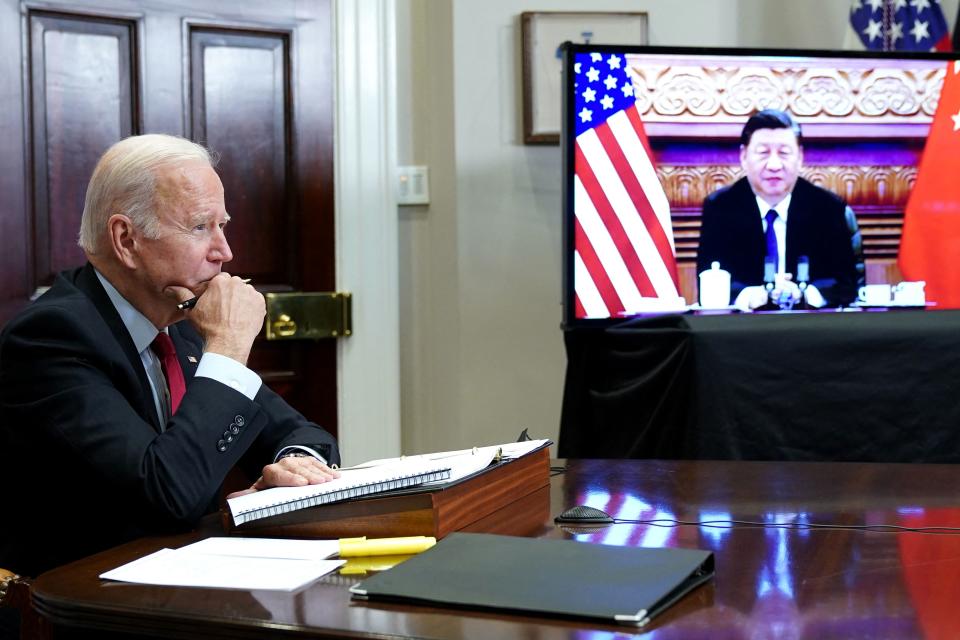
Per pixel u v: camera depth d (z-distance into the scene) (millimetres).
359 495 1263
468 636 883
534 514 1377
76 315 1495
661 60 2779
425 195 3311
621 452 2691
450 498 1265
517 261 3305
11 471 1494
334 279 3070
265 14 2953
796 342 2564
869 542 1203
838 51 2844
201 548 1216
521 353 3324
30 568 1490
